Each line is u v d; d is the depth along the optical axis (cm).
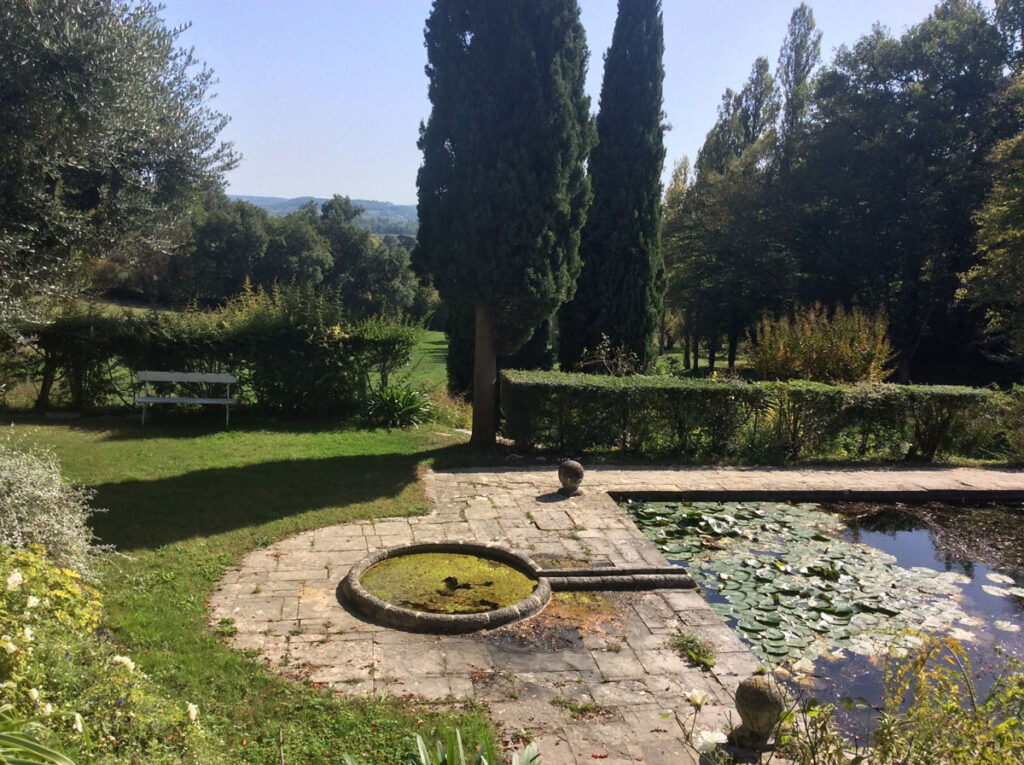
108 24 503
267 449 876
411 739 321
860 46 2186
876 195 2070
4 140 481
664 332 3681
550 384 902
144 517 603
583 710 356
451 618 437
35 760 185
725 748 321
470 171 835
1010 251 1639
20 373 1036
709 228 2573
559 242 885
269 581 499
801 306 2189
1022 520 748
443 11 834
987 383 2192
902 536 686
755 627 469
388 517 646
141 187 601
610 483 794
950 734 253
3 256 514
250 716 332
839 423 966
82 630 317
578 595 500
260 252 3938
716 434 945
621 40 1317
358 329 1095
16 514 415
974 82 1998
